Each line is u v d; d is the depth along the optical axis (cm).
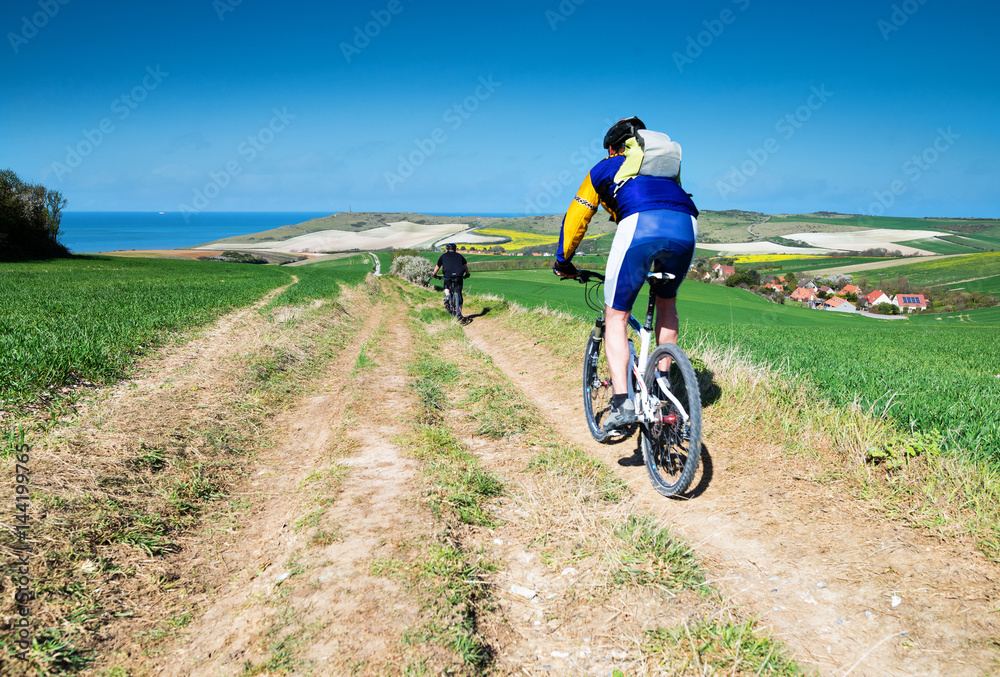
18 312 933
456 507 277
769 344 901
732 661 170
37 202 4888
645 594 205
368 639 180
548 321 926
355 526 255
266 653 177
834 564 218
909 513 242
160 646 190
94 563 226
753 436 350
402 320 1299
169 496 297
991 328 3400
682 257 279
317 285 2369
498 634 190
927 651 171
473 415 453
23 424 356
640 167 278
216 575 241
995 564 204
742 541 242
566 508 274
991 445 282
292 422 476
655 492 302
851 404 355
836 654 174
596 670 173
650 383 306
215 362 616
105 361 554
